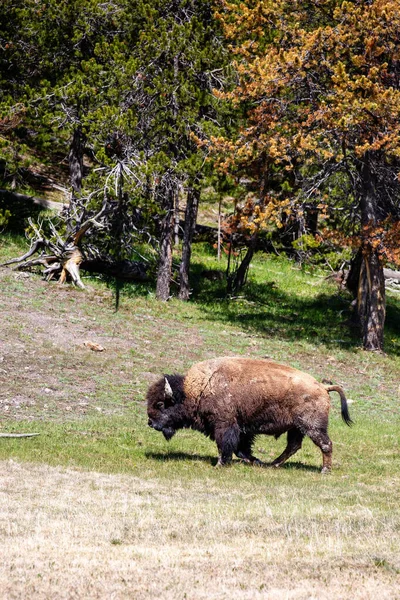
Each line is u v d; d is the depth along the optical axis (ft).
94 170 173.47
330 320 197.67
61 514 59.98
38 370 125.49
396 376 160.35
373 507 67.51
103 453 88.69
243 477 79.82
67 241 178.40
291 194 190.70
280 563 47.21
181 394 83.87
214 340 161.17
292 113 171.42
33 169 258.78
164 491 72.02
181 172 174.40
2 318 145.79
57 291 169.17
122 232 181.98
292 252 253.44
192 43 178.81
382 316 175.83
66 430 99.91
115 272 188.65
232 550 50.29
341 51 163.22
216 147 165.89
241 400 82.94
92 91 177.88
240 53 174.40
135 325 160.35
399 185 175.01
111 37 192.24
